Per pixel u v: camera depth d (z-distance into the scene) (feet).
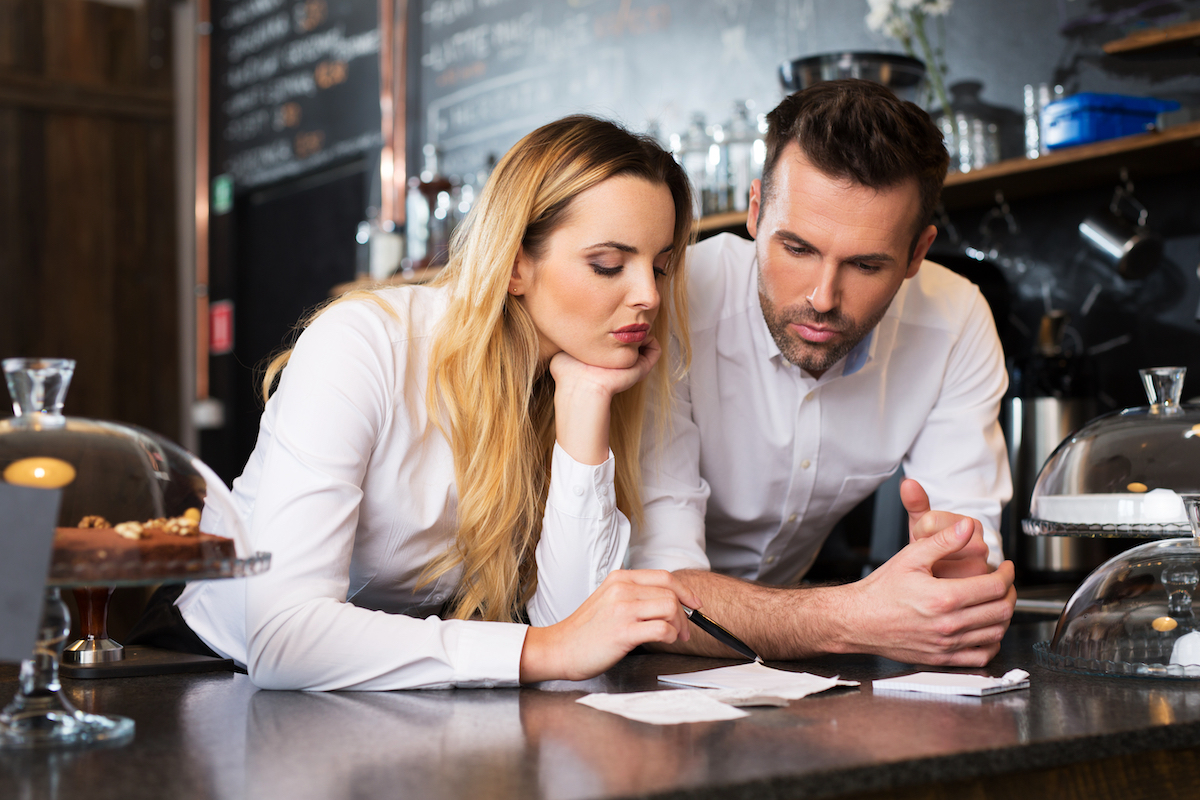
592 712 2.94
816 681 3.32
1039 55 6.94
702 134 7.86
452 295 4.15
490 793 2.14
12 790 2.18
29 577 2.46
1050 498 4.09
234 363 14.64
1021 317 7.08
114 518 2.54
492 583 4.14
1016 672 3.25
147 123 15.47
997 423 5.43
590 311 3.91
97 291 15.01
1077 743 2.56
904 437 5.43
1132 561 3.53
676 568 4.53
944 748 2.44
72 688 3.41
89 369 14.92
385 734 2.68
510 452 4.07
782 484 5.49
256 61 14.44
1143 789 2.71
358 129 12.80
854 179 4.04
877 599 3.74
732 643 3.70
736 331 5.31
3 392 14.24
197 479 2.77
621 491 4.48
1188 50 6.03
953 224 7.43
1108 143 5.87
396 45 12.28
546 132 3.96
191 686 3.45
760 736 2.59
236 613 3.91
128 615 12.89
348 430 3.67
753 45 8.66
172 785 2.22
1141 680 3.30
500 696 3.21
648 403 4.63
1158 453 3.86
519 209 3.90
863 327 4.40
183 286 15.58
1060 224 6.86
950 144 6.95
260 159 14.33
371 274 10.91
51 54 14.80
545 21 10.60
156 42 15.52
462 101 11.55
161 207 15.49
